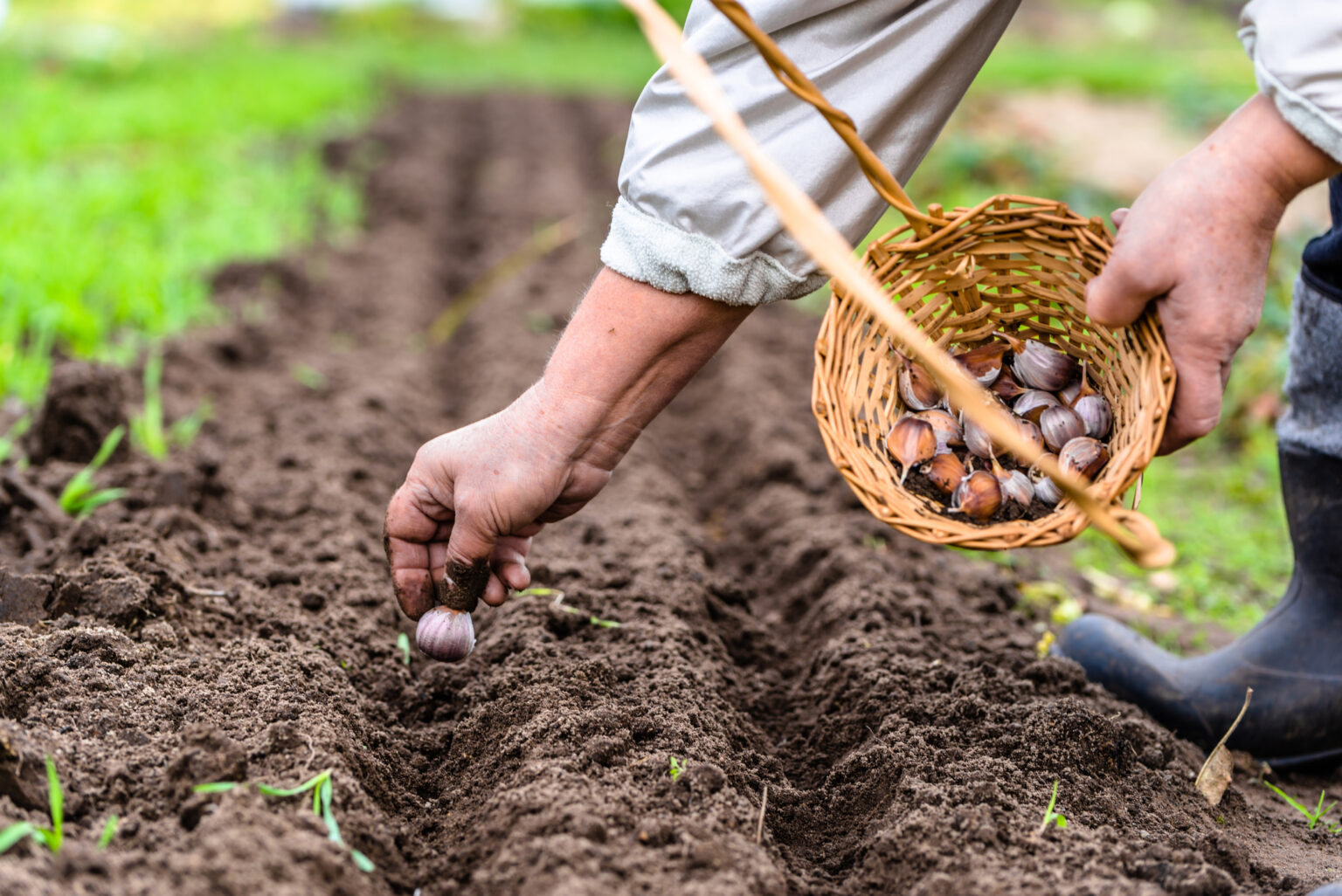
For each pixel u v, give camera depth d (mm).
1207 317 1601
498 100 14430
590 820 1650
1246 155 1562
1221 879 1659
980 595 3174
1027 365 1865
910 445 1798
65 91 10961
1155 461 4445
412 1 26297
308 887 1487
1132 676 2504
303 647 2352
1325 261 2170
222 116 10219
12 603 2242
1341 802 2311
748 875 1617
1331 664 2334
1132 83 11992
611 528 3381
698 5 1839
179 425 3779
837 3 1709
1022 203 1724
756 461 4109
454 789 1991
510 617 2590
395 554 2076
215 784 1661
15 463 3188
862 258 1771
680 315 1804
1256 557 3615
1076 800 1940
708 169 1711
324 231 7305
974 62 1798
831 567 3129
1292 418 2369
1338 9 1476
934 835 1742
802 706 2520
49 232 5508
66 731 1834
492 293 6355
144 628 2246
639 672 2338
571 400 1859
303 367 4844
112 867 1463
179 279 5297
